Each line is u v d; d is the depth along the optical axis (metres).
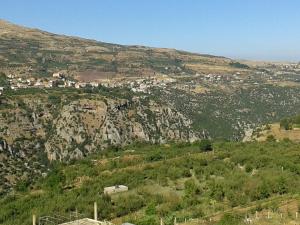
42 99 196.38
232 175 82.75
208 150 118.50
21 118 181.38
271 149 105.31
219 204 68.31
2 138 168.12
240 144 120.44
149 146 149.12
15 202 81.88
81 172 100.94
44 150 176.25
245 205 66.56
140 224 58.00
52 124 187.88
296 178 79.06
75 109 192.50
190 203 69.31
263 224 53.50
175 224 56.62
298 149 103.06
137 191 78.25
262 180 76.44
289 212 58.47
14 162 162.12
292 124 139.38
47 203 75.31
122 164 105.56
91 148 183.75
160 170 89.81
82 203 70.94
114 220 64.25
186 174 85.94
